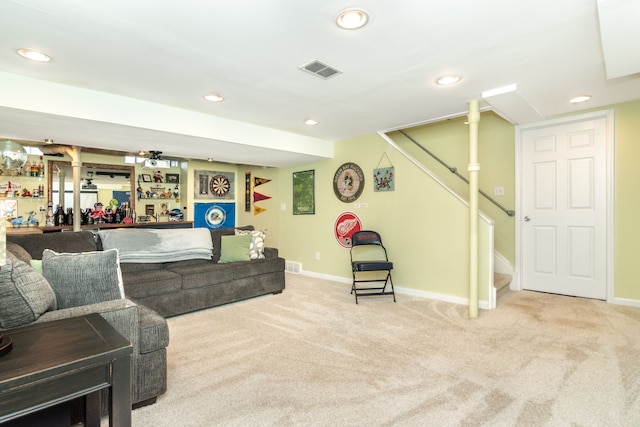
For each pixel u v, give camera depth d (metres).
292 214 5.63
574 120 3.57
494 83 2.69
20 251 2.26
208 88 2.75
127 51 2.10
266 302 3.67
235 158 4.95
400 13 1.70
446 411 1.67
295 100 3.06
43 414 1.27
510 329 2.79
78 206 4.61
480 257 3.46
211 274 3.41
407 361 2.22
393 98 3.02
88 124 2.93
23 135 3.40
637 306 3.29
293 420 1.60
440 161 4.51
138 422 1.58
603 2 1.54
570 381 1.94
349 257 4.71
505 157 4.09
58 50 2.08
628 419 1.60
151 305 2.99
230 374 2.05
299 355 2.32
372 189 4.45
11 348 1.08
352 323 2.98
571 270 3.70
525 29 1.86
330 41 1.99
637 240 3.28
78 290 1.69
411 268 4.05
